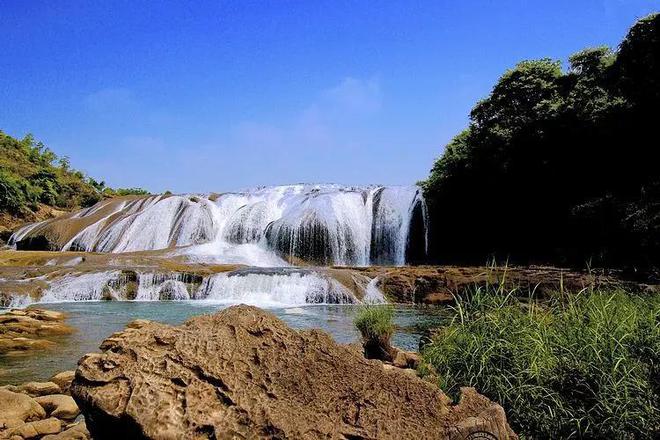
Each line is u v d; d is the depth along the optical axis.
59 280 21.59
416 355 8.13
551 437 5.28
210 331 4.06
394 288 22.05
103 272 21.98
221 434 3.38
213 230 36.09
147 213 35.78
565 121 26.38
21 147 66.19
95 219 36.84
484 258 31.16
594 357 5.64
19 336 12.30
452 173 32.12
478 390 5.88
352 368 4.15
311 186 40.94
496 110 32.16
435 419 3.97
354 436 3.61
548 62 31.94
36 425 5.91
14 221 47.53
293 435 3.44
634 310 6.71
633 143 23.95
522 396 5.54
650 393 5.34
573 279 17.09
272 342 4.13
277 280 21.86
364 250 34.38
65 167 70.38
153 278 22.09
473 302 7.33
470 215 32.00
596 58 29.75
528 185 28.00
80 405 3.63
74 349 11.19
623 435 5.11
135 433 3.38
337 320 16.03
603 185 24.89
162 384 3.58
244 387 3.70
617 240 21.58
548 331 6.31
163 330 3.99
